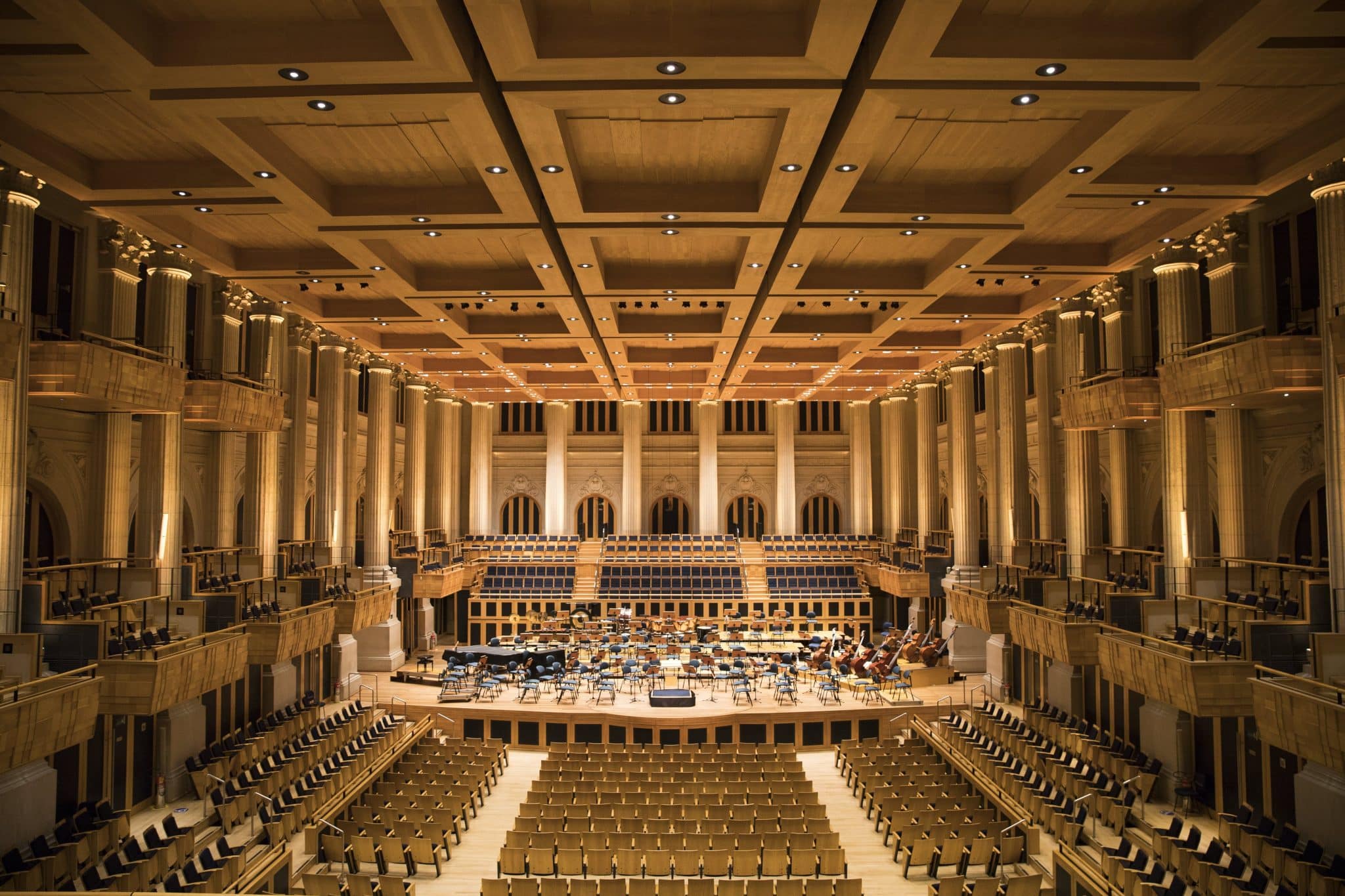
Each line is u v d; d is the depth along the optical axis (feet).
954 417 93.97
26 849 39.22
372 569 91.86
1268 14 22.04
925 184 37.29
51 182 34.19
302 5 23.81
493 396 115.44
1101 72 24.86
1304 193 51.24
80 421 58.34
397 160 34.68
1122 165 34.68
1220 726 48.03
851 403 133.90
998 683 78.64
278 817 45.03
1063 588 69.00
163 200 36.29
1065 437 75.51
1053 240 45.75
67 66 25.29
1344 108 30.48
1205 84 25.88
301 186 34.55
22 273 41.98
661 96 26.45
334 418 86.58
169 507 56.75
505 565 119.85
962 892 37.32
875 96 26.27
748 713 73.67
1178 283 57.36
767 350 80.74
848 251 48.19
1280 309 53.47
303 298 56.70
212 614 59.72
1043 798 48.24
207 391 60.03
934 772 60.08
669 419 140.56
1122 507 73.51
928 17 21.90
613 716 73.46
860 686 80.43
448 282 52.21
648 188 37.17
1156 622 54.90
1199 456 56.95
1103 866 38.86
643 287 52.06
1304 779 40.16
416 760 62.39
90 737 40.91
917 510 118.62
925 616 105.91
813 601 112.27
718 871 41.93
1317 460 53.01
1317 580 49.60
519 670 84.89
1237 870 36.78
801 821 47.16
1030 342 89.10
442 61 24.35
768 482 140.05
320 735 62.13
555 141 29.89
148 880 37.96
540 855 42.47
